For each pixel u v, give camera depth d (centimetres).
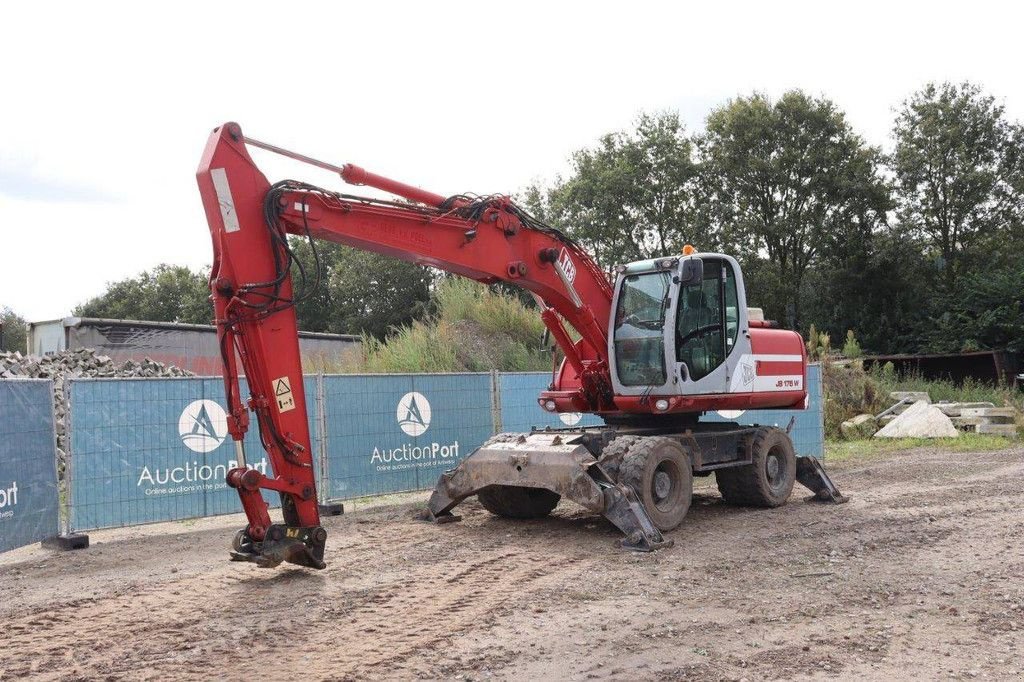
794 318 4169
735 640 526
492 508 962
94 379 893
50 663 512
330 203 700
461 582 684
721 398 934
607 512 816
